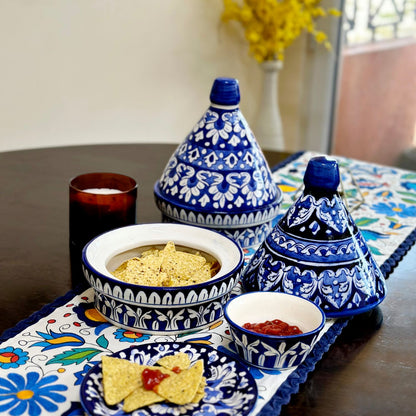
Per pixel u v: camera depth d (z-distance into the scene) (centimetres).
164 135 284
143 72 265
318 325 80
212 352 77
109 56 249
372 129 321
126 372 71
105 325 87
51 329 85
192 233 99
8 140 226
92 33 240
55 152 155
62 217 121
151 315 83
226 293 86
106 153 157
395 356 83
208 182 107
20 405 69
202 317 86
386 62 308
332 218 88
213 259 95
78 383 74
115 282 82
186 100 288
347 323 90
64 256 106
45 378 74
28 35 220
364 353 83
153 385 69
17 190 131
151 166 150
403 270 108
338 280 88
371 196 142
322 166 88
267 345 75
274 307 85
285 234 90
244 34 307
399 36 298
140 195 132
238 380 72
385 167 163
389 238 119
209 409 68
